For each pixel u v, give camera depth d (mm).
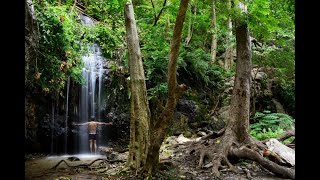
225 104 13117
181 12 5188
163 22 12133
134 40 7375
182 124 12102
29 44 6977
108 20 10320
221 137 8328
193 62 13047
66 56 8766
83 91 11188
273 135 9766
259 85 13297
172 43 5473
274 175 6762
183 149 9188
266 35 7805
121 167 7379
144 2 12008
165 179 6230
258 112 11789
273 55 12023
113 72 11836
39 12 7797
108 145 11523
